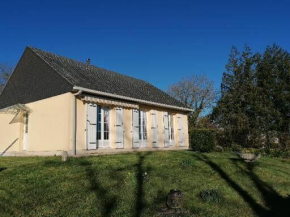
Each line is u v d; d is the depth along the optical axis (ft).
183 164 36.11
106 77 63.46
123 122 52.54
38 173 28.94
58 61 55.93
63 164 33.06
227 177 32.30
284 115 73.15
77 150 42.96
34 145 49.37
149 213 20.71
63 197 22.72
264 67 77.46
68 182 26.14
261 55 79.87
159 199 23.71
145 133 60.13
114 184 26.30
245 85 78.74
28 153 50.47
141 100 55.52
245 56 81.15
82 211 20.36
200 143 53.42
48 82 49.08
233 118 77.36
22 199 22.12
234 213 22.36
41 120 48.96
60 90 45.96
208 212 21.93
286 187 30.99
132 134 54.34
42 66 51.52
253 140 73.92
